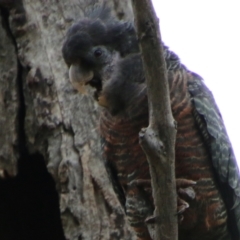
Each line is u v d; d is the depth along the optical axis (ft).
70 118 42.83
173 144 31.17
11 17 44.96
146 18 30.50
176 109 37.63
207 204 39.24
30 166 46.06
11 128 44.04
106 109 39.19
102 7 40.93
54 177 42.57
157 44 30.66
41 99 43.37
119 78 38.60
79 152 42.29
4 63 44.83
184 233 40.34
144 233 40.01
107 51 39.27
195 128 38.45
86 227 41.34
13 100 44.21
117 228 41.14
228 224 40.63
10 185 47.34
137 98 37.99
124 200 41.52
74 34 39.55
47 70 43.68
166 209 31.35
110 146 39.63
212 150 38.86
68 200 41.88
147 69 30.89
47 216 48.34
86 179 41.93
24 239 48.19
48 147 43.01
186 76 39.06
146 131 31.01
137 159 38.65
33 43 44.42
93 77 39.47
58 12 44.68
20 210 48.08
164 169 31.12
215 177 39.40
